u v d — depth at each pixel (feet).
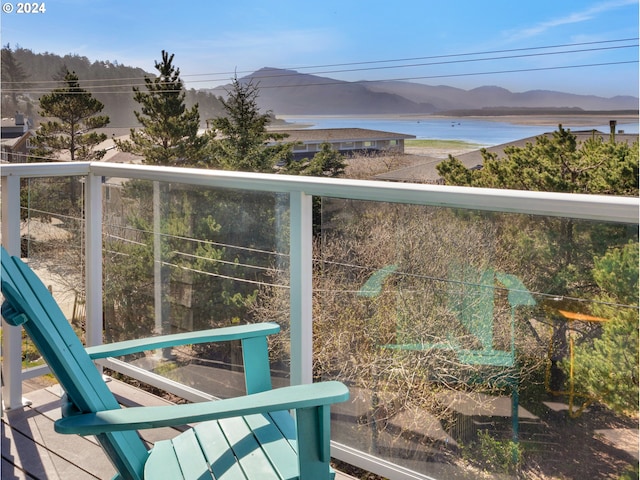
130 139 84.38
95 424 3.65
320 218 6.45
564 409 4.91
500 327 5.25
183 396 8.11
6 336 7.87
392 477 6.12
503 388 5.28
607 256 4.59
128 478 4.27
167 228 8.05
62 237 8.59
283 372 6.98
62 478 6.43
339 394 3.85
